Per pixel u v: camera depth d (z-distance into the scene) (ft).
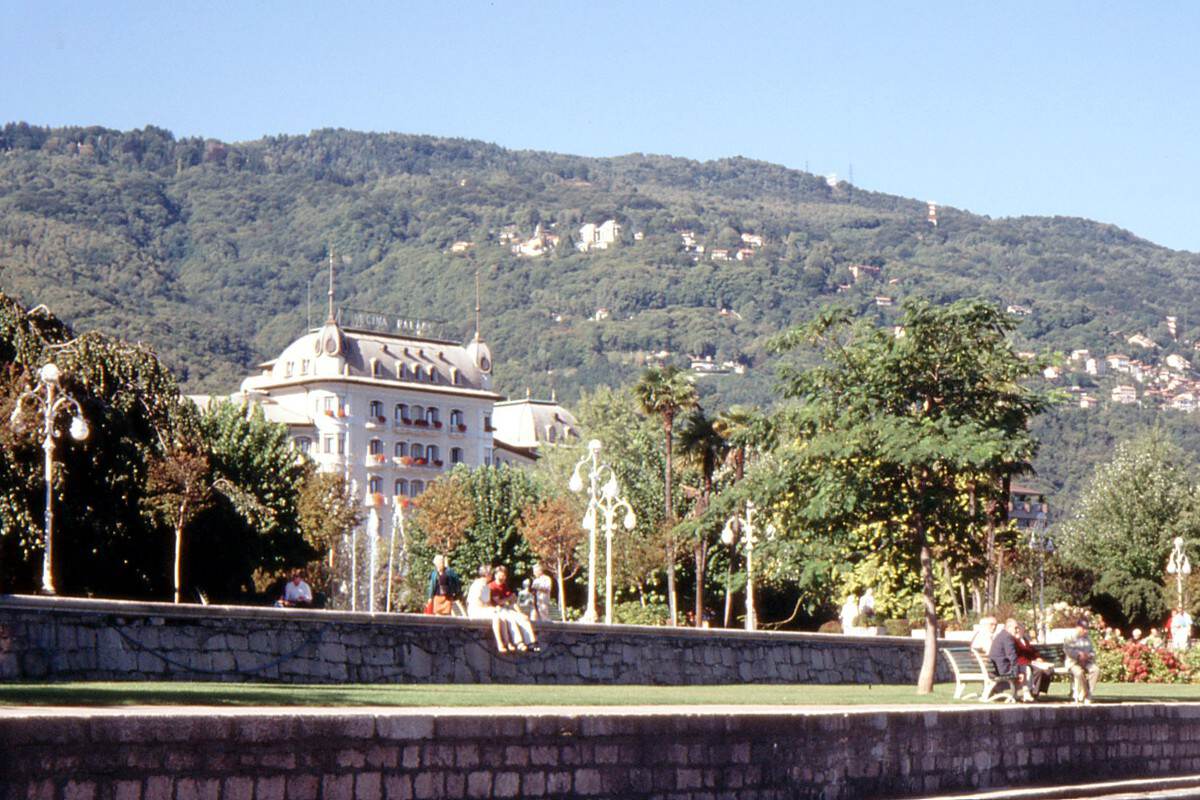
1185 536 343.46
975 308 127.44
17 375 175.22
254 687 95.40
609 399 514.27
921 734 94.12
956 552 135.03
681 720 78.07
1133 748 114.83
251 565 216.33
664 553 346.95
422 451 652.07
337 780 64.03
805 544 134.51
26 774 55.26
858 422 129.18
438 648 117.29
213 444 274.57
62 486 173.78
